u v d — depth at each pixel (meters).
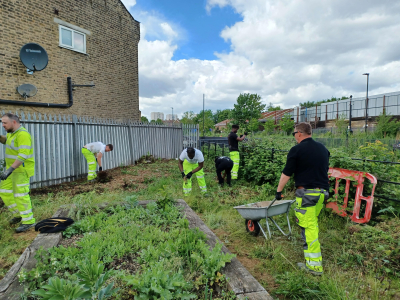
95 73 11.77
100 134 9.19
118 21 12.87
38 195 6.20
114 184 7.50
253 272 3.04
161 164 10.99
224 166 6.90
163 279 2.04
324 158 3.00
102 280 1.95
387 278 2.74
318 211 3.02
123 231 3.23
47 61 9.41
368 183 4.15
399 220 3.63
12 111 8.82
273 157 6.82
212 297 2.18
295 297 2.47
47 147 7.16
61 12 10.22
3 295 2.04
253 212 3.69
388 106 21.88
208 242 3.05
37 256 2.49
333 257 3.26
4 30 8.53
